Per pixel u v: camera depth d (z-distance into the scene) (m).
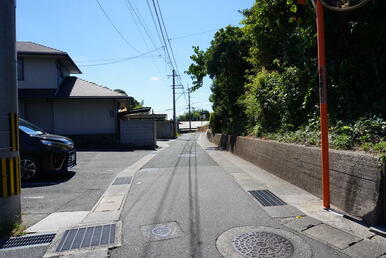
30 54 14.31
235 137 12.52
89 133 15.58
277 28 9.26
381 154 3.43
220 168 8.32
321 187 4.68
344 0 4.01
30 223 3.82
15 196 3.75
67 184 6.27
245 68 14.58
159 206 4.50
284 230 3.43
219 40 14.75
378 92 5.69
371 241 3.04
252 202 4.64
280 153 6.60
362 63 6.04
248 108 11.38
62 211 4.34
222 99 18.72
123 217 4.02
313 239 3.16
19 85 14.75
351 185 3.78
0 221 3.53
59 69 15.74
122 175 7.30
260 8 9.17
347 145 4.48
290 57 8.65
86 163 9.55
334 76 6.42
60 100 15.23
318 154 4.79
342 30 6.06
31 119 14.99
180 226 3.63
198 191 5.44
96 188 5.88
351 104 6.02
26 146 6.46
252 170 7.86
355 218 3.62
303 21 7.25
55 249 3.03
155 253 2.91
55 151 6.59
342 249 2.89
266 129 9.31
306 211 4.07
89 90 15.82
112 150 14.21
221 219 3.86
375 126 4.61
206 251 2.94
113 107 15.84
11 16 3.78
